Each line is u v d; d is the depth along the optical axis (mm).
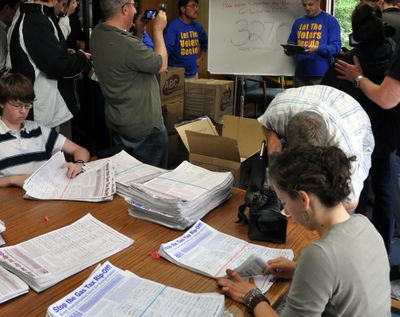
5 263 1233
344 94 1819
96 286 1142
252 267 1224
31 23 2553
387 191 2416
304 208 1002
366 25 2123
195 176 1720
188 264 1271
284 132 1733
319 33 3738
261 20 4094
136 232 1470
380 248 1024
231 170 1917
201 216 1551
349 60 2270
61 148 2148
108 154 2340
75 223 1509
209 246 1378
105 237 1422
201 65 5258
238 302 1125
